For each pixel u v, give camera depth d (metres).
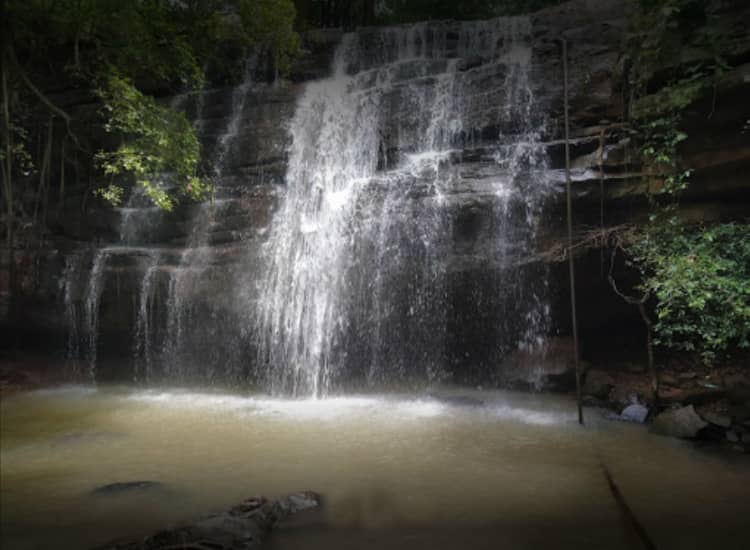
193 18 14.50
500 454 7.11
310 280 11.66
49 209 14.17
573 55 11.52
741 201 9.03
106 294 12.59
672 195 9.21
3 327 13.24
